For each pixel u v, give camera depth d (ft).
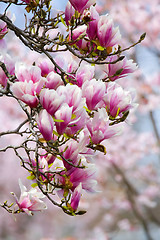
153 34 21.47
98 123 5.73
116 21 22.08
